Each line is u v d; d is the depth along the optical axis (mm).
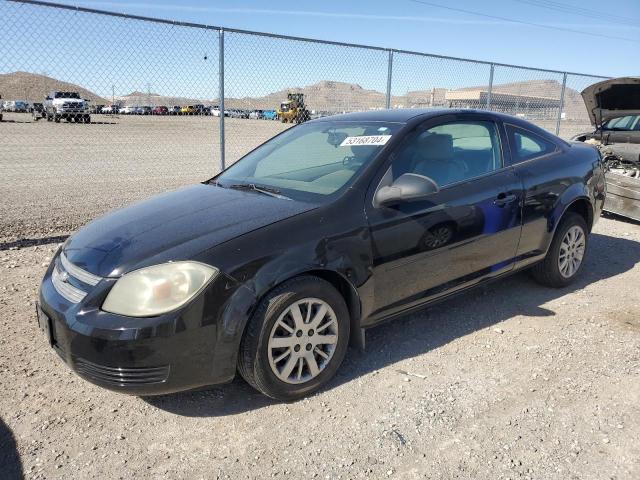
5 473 2453
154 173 11727
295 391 2996
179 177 11242
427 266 3535
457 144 3918
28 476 2434
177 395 3105
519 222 4094
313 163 3783
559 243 4570
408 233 3365
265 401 3043
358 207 3205
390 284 3357
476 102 10469
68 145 16203
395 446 2635
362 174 3350
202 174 11734
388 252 3281
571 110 12758
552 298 4574
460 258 3736
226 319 2705
